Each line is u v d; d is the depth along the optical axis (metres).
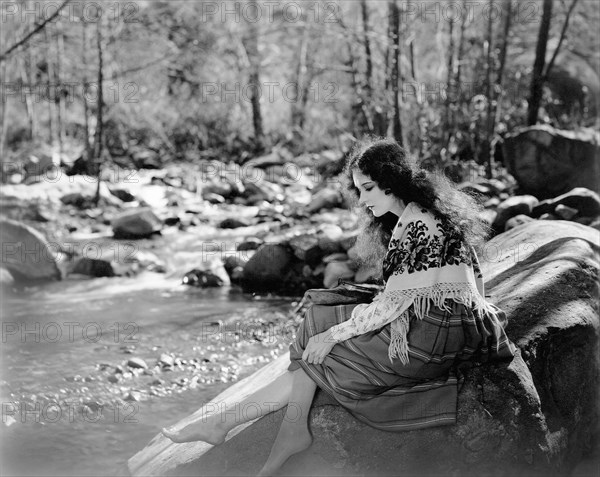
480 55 11.23
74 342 5.16
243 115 15.34
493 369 3.00
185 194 10.73
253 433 3.02
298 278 6.51
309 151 14.27
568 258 3.69
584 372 3.34
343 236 6.47
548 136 7.47
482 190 7.71
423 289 2.82
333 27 12.86
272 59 15.43
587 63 12.85
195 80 15.25
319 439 2.91
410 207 2.91
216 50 15.29
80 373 4.56
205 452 3.05
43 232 8.59
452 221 2.89
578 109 12.02
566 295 3.46
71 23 13.48
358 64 13.05
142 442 3.71
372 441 2.88
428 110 10.60
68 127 14.70
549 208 6.55
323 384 2.92
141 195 10.64
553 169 7.48
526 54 12.74
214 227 9.09
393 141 3.04
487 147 9.10
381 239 3.18
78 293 6.65
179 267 7.48
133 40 14.80
